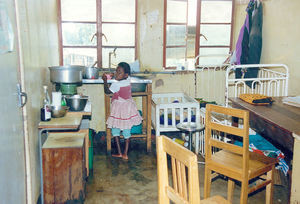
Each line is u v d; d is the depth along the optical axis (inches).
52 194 105.8
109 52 176.4
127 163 149.3
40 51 116.2
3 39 72.4
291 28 153.3
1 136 69.4
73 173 106.0
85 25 177.2
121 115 148.6
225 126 90.3
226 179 128.5
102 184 126.8
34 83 103.7
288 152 123.7
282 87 156.3
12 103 79.5
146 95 163.8
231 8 191.0
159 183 65.7
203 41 193.3
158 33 182.7
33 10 104.8
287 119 95.3
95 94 182.1
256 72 175.0
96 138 182.1
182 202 60.4
